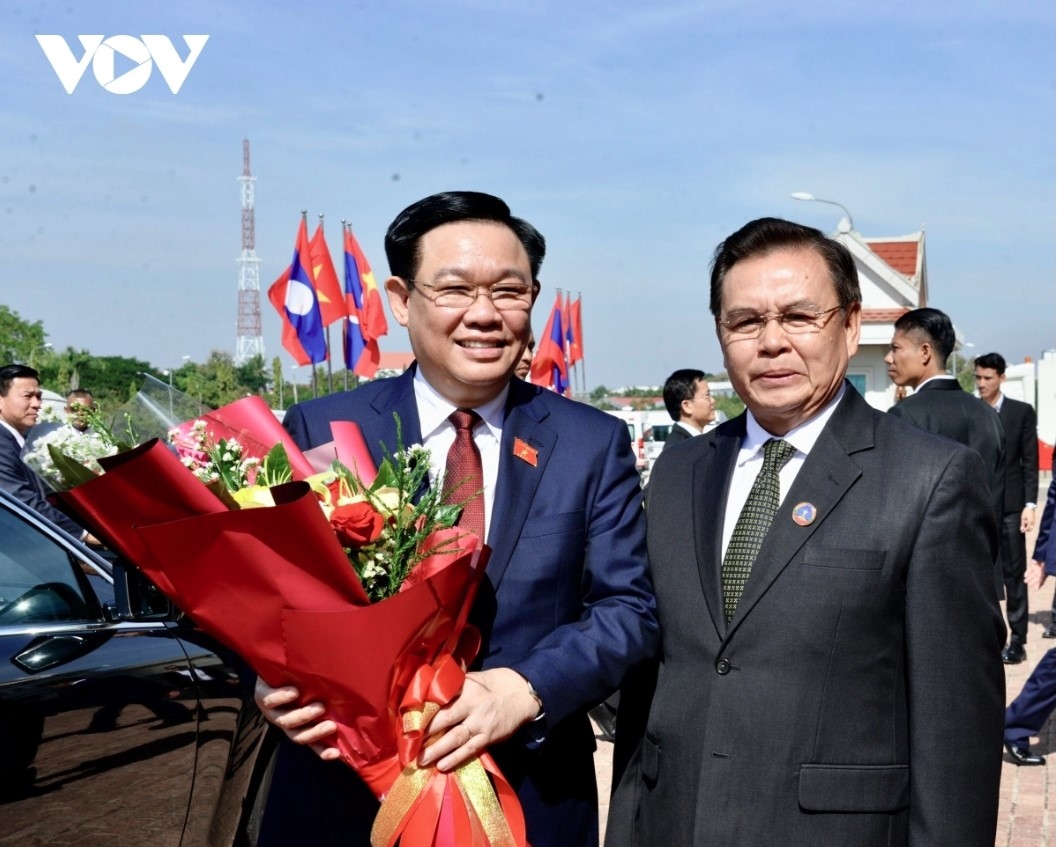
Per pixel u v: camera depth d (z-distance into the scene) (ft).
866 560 6.64
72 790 9.62
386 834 6.42
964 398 19.20
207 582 6.21
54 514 14.71
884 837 6.55
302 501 5.81
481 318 7.01
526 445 7.40
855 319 7.39
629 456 7.75
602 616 7.07
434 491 6.54
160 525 5.91
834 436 7.03
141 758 10.21
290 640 6.20
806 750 6.58
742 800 6.64
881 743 6.62
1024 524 23.08
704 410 23.11
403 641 6.21
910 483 6.73
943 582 6.59
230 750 11.07
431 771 6.51
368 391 7.84
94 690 9.95
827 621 6.63
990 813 6.54
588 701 6.82
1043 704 16.37
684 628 7.17
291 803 7.09
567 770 7.24
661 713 7.18
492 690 6.56
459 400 7.39
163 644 10.76
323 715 6.59
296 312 36.14
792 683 6.65
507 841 6.53
